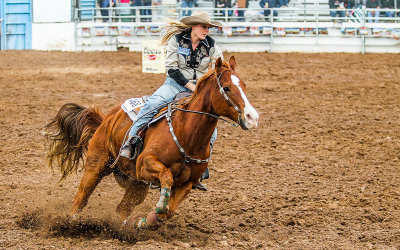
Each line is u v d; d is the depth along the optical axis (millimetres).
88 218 8680
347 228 8242
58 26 32625
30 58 28750
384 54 29281
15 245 7465
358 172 11328
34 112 16781
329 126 15320
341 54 29438
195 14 7820
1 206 9266
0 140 13656
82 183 8539
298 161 12172
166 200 7098
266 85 21266
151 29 31484
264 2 31062
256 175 11211
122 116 8297
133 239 8031
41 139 13836
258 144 13586
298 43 30672
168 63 8062
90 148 8617
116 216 8859
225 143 13672
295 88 20719
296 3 31562
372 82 21812
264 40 30859
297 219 8781
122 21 32719
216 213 9133
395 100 18656
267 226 8531
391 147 13141
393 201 9492
